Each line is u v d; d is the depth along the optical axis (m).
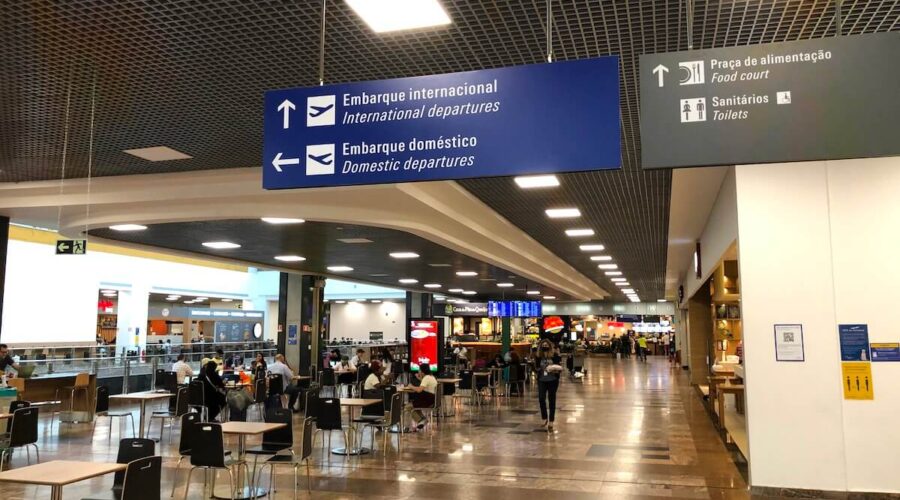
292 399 13.17
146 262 26.30
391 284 25.83
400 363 18.55
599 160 3.24
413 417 11.62
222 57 4.71
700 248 13.66
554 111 3.34
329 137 3.63
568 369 27.83
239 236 12.71
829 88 3.05
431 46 4.46
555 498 6.75
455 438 10.67
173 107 5.84
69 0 3.88
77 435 10.95
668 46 4.41
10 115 6.09
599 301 45.75
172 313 28.61
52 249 21.97
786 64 3.10
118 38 4.40
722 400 10.52
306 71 4.96
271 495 6.88
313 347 20.59
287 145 3.68
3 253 10.20
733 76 3.13
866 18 4.00
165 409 14.48
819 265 6.73
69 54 4.68
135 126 6.45
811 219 6.80
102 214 10.16
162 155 7.59
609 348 46.84
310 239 13.03
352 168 3.57
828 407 6.57
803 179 6.86
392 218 10.18
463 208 10.84
